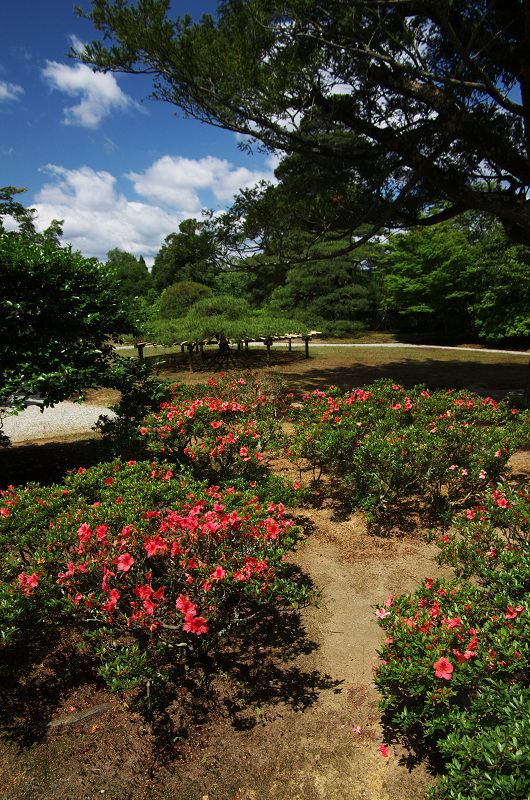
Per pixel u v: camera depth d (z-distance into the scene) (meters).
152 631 2.34
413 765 1.99
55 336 4.70
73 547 2.85
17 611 2.26
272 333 15.03
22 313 4.47
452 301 21.50
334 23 6.61
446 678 1.83
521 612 2.09
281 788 1.91
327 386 11.54
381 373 13.56
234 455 4.82
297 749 2.09
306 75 7.09
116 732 2.21
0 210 8.40
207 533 2.55
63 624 2.94
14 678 2.53
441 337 23.31
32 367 4.38
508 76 7.85
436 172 7.69
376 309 27.31
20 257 4.40
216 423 4.59
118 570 2.41
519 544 2.88
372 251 25.86
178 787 1.93
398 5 6.38
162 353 20.22
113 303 5.14
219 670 2.59
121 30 6.50
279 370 14.59
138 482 3.51
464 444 4.38
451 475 4.25
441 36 7.57
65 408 9.98
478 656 1.92
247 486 4.30
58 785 1.94
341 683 2.47
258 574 2.44
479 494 4.33
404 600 2.33
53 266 4.82
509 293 17.50
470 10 6.92
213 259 9.17
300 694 2.41
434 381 12.05
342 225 9.20
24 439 7.39
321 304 24.33
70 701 2.39
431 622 2.16
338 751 2.08
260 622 2.97
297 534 3.01
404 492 4.49
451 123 6.71
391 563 3.61
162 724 2.24
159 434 4.74
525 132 7.32
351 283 24.98
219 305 16.36
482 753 1.54
